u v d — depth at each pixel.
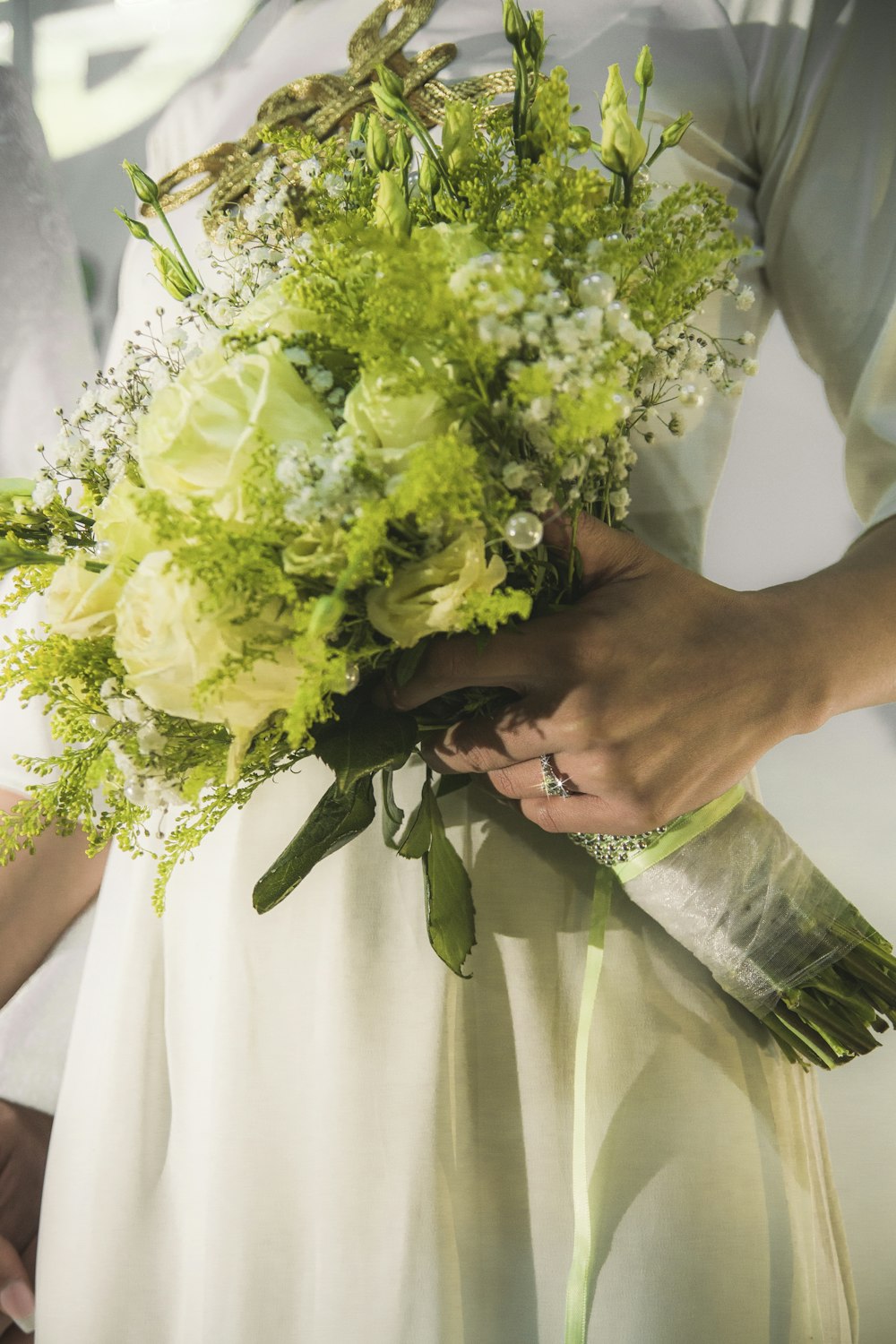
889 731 1.64
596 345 0.44
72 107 1.91
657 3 0.61
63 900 0.75
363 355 0.44
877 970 0.59
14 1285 0.69
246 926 0.58
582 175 0.47
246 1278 0.56
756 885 0.57
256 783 0.53
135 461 0.51
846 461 0.65
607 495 0.52
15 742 0.71
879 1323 1.23
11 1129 0.72
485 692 0.55
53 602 0.49
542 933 0.58
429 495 0.43
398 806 0.56
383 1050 0.56
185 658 0.44
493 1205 0.56
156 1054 0.61
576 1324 0.53
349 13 0.66
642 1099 0.56
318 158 0.60
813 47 0.60
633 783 0.53
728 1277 0.54
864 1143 1.31
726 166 0.62
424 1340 0.54
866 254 0.60
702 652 0.53
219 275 0.61
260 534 0.44
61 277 0.97
